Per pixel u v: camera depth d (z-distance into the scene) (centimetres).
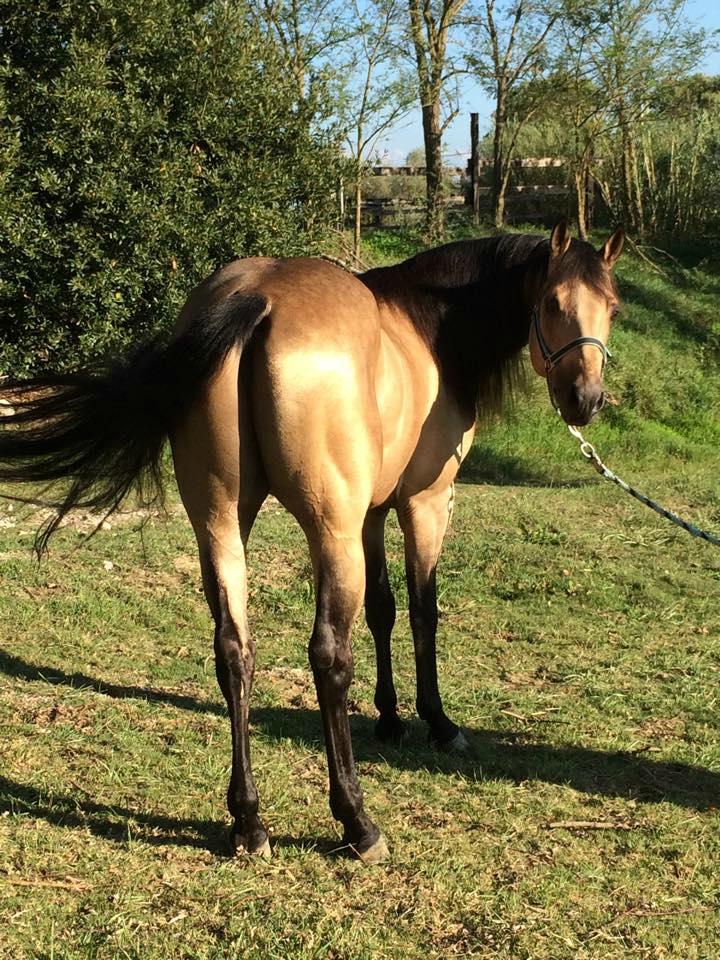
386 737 418
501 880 312
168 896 291
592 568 671
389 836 335
